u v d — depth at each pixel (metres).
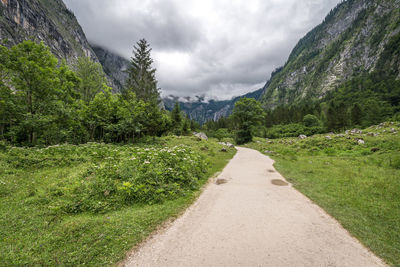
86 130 26.86
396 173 9.94
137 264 3.15
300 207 5.82
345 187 7.77
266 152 24.75
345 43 184.62
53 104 19.55
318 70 195.00
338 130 60.66
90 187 6.23
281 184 8.74
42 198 5.67
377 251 3.54
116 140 28.05
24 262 3.06
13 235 3.82
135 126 25.20
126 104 26.34
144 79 37.34
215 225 4.57
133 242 3.77
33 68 17.70
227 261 3.20
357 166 12.84
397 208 5.46
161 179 7.33
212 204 6.08
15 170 8.42
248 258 3.28
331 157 18.91
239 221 4.80
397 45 117.88
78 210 5.16
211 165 13.62
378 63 125.50
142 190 6.28
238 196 6.91
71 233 3.93
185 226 4.54
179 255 3.39
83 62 32.47
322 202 6.22
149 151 11.27
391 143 20.41
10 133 18.36
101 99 24.94
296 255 3.37
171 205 5.84
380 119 60.19
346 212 5.40
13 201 5.51
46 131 21.73
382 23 156.88
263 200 6.47
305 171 11.59
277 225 4.58
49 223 4.37
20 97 19.19
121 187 5.94
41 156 10.58
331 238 4.00
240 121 48.75
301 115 83.00
